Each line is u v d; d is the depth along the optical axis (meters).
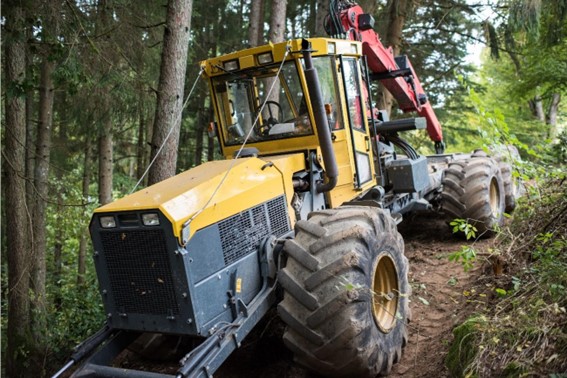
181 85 6.28
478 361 3.27
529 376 2.95
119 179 16.67
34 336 7.41
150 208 3.44
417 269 5.81
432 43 14.62
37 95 11.85
